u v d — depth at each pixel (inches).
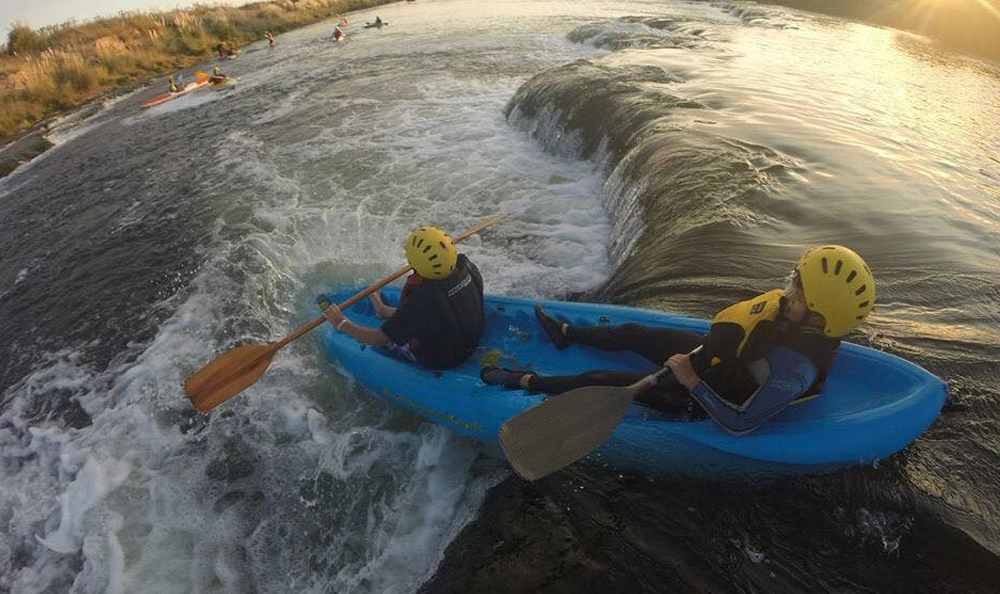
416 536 133.3
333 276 245.9
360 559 132.1
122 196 362.0
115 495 156.1
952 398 127.2
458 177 335.6
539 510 126.3
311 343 197.3
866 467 114.6
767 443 113.2
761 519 113.6
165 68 802.2
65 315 247.6
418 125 422.0
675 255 202.8
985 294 162.6
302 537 139.4
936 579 98.5
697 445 118.5
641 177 271.4
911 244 191.5
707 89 378.0
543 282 233.5
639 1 976.9
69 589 135.6
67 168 443.2
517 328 164.6
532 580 111.7
